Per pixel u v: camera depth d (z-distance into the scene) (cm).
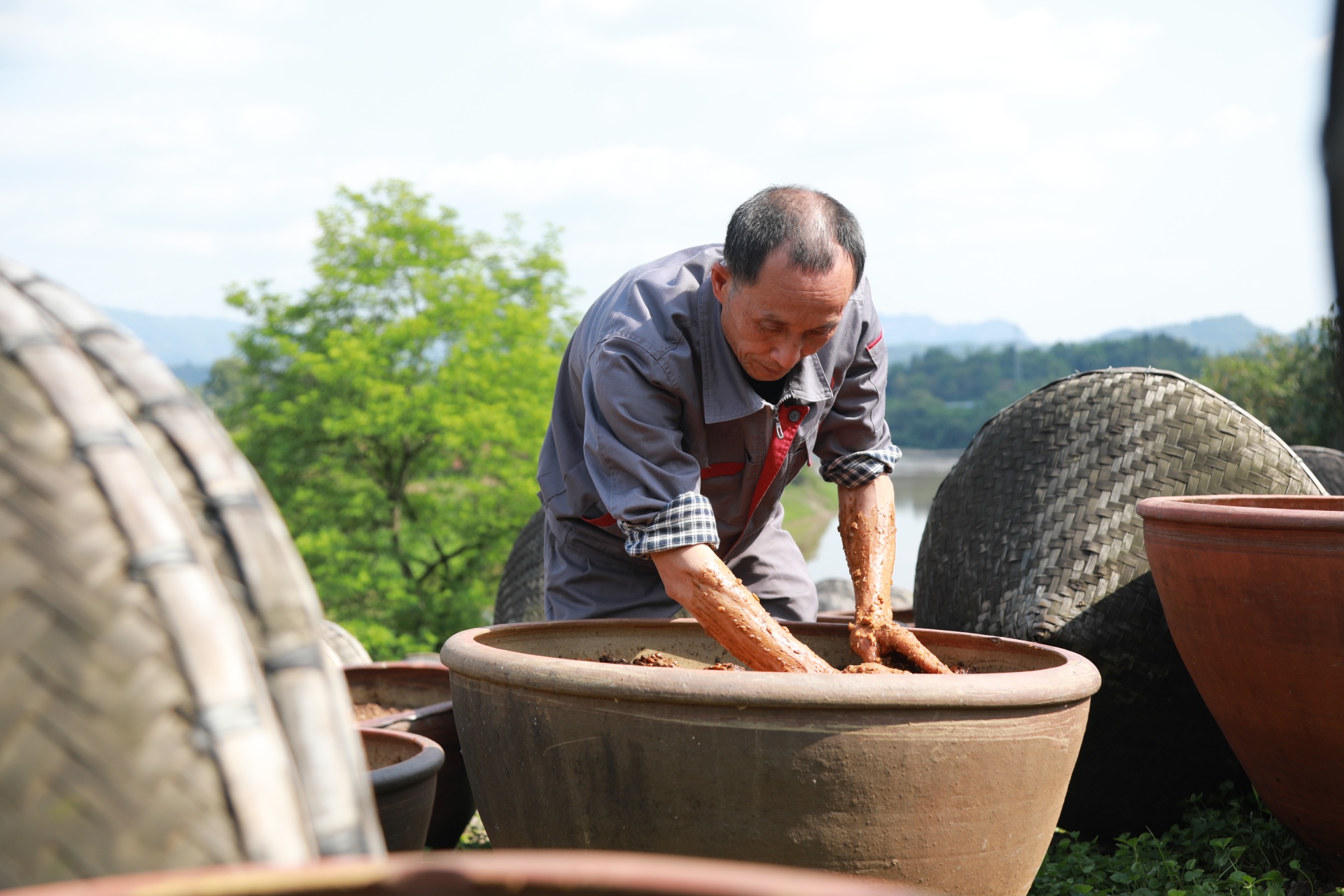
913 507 2723
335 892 54
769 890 51
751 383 233
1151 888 233
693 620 251
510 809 187
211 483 83
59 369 75
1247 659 222
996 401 10088
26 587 68
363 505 1591
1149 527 244
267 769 70
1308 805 229
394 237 1728
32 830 65
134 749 67
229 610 74
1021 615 275
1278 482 282
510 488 1573
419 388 1562
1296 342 1013
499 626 228
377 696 340
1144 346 4112
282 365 1736
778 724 156
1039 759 167
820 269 201
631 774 166
